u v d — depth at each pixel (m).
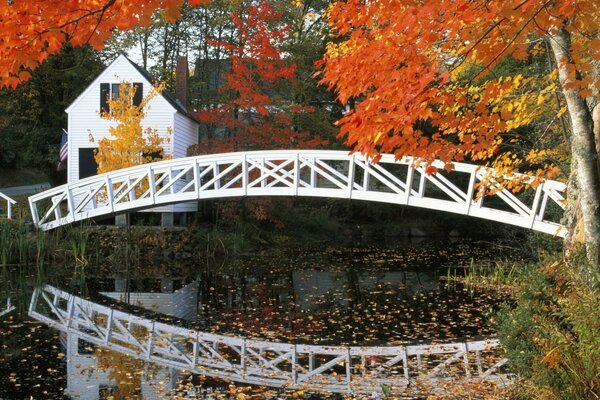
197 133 27.64
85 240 18.83
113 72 23.47
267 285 16.03
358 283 16.31
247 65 24.38
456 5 4.53
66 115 34.16
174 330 10.88
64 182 31.72
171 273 17.84
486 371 8.03
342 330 10.81
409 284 16.11
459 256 22.45
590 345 4.50
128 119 21.20
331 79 5.57
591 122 6.76
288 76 22.25
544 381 4.89
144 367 8.52
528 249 18.75
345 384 7.68
